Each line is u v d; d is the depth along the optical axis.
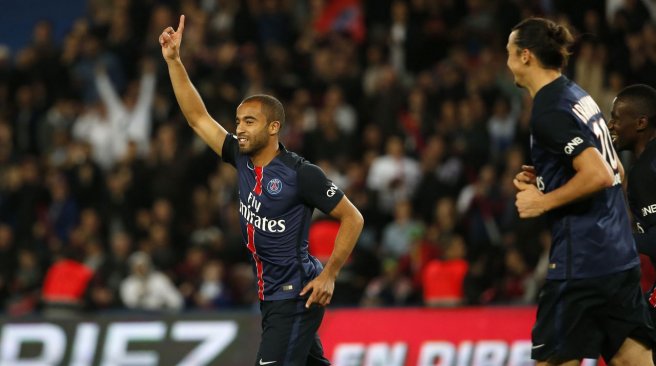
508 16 51.50
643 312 19.61
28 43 66.12
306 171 21.06
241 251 45.72
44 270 47.53
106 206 50.12
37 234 50.44
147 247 46.31
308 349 21.39
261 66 53.53
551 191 19.34
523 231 41.81
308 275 21.38
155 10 57.53
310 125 50.56
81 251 46.41
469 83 50.41
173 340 34.88
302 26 58.00
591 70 45.59
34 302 45.19
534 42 19.30
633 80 46.69
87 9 65.75
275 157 21.31
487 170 44.97
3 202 52.25
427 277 37.19
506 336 32.91
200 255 45.22
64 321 35.53
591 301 19.27
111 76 56.41
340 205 20.97
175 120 53.72
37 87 56.62
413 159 48.88
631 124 20.94
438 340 33.38
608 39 47.75
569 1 50.81
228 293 43.81
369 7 57.00
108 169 53.47
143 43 57.47
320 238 37.09
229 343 34.53
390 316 34.00
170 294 43.31
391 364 33.47
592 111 19.33
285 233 21.17
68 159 52.78
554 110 18.98
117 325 35.25
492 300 39.25
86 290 40.09
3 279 47.88
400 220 45.09
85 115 54.88
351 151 49.00
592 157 18.56
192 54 53.56
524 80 19.58
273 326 21.30
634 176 20.69
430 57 54.41
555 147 18.98
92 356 35.03
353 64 53.25
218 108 50.88
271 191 21.11
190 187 50.25
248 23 56.25
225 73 52.66
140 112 54.12
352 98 51.69
